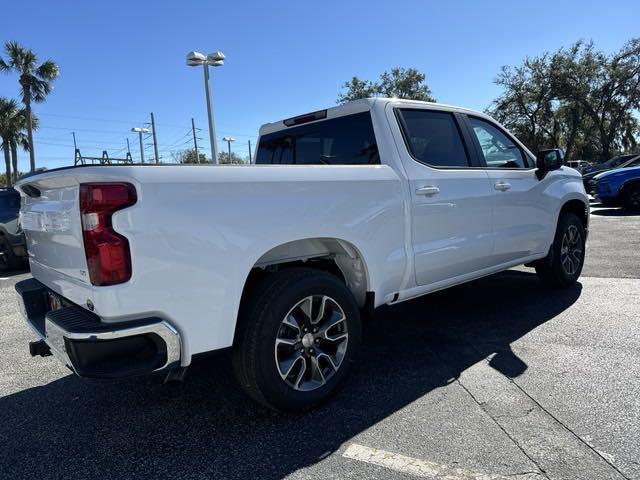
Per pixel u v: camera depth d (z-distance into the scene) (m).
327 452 2.62
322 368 3.12
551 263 5.40
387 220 3.42
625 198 13.18
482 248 4.26
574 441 2.60
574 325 4.37
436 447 2.61
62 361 2.58
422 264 3.71
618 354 3.68
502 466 2.42
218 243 2.55
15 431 3.00
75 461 2.65
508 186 4.54
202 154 44.12
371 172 3.37
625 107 34.09
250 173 2.71
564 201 5.36
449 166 4.07
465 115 4.44
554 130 38.22
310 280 2.95
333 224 3.06
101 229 2.27
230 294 2.61
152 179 2.36
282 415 3.03
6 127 36.72
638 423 2.74
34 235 3.16
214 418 3.04
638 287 5.52
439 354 3.89
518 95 36.38
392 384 3.39
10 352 4.47
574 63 34.53
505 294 5.54
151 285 2.36
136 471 2.54
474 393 3.20
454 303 5.29
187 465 2.56
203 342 2.54
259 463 2.55
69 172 2.39
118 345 2.31
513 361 3.67
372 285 3.37
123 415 3.14
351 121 3.89
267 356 2.78
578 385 3.22
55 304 2.98
